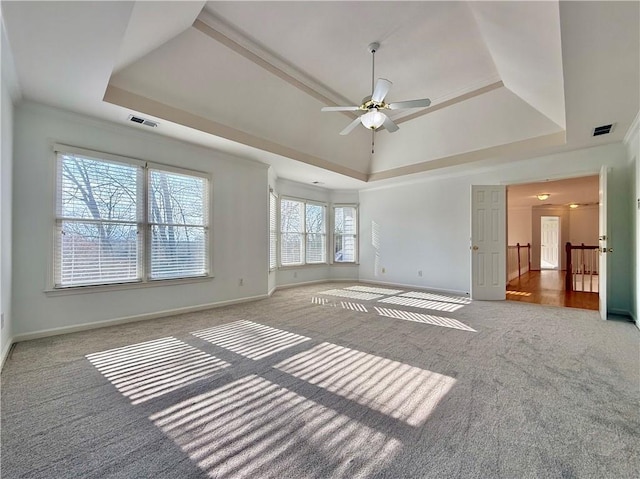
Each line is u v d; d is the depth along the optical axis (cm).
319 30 310
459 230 581
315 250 738
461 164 518
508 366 237
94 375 222
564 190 722
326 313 419
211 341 299
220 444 147
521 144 451
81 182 332
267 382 212
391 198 694
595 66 227
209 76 344
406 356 259
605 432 154
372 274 729
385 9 279
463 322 370
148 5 218
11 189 279
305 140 503
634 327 344
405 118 518
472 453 139
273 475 127
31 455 139
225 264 470
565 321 373
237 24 303
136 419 168
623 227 405
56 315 314
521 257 892
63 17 187
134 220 371
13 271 287
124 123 351
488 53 345
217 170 460
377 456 138
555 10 186
